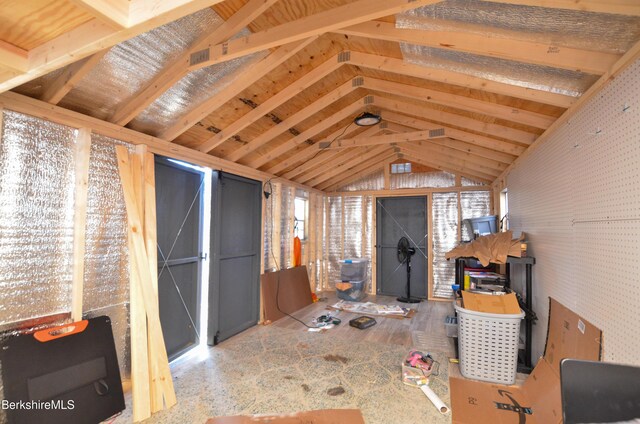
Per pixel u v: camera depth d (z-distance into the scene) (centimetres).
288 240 545
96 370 224
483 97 283
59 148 229
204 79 266
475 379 276
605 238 181
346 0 206
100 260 252
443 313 496
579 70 186
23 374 192
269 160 441
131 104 254
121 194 272
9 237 199
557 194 257
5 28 127
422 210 621
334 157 548
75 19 122
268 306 456
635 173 153
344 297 582
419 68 261
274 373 291
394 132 494
